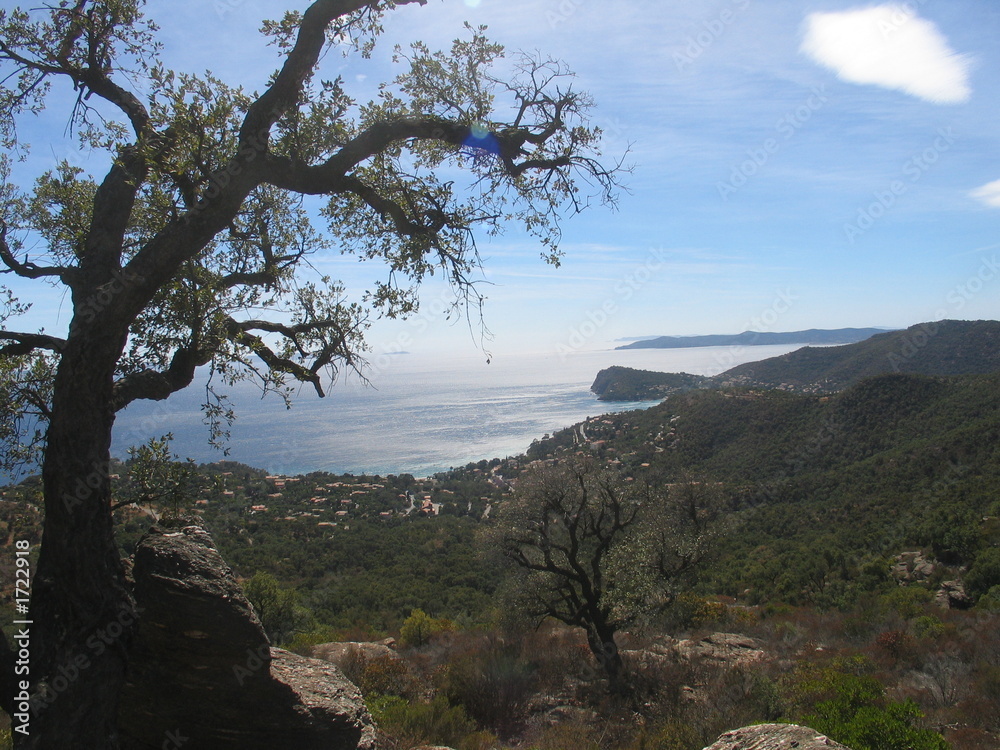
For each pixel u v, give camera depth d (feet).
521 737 34.24
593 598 48.67
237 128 16.37
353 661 41.29
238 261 21.12
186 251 14.40
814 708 29.01
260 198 21.42
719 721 31.65
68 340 13.96
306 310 21.08
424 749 23.52
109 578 13.71
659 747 30.04
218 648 15.10
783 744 12.23
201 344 17.06
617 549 53.67
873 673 41.06
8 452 17.56
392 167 18.83
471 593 102.42
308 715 16.26
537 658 47.70
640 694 40.60
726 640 55.47
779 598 99.96
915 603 72.64
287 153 17.02
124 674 13.73
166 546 15.30
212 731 15.53
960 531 99.81
